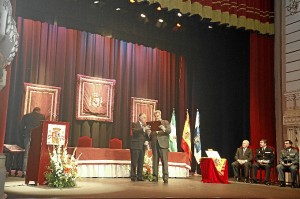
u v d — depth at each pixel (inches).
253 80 433.1
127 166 332.5
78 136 411.5
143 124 295.6
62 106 403.9
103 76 436.1
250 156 367.6
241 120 456.1
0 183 152.6
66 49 413.4
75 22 410.0
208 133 474.9
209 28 445.1
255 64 434.6
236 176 371.9
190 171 457.1
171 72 487.8
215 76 478.3
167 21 433.7
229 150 460.1
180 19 426.9
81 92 415.5
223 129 466.6
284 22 425.7
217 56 477.7
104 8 409.4
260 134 427.8
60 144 230.2
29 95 377.4
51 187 213.9
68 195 172.9
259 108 431.8
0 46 155.2
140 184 259.4
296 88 402.9
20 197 160.1
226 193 213.6
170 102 481.7
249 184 325.1
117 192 194.7
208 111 478.3
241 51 460.8
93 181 273.6
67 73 410.3
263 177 414.3
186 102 490.9
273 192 240.8
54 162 216.4
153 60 474.0
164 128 283.3
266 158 355.3
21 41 380.2
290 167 332.5
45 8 383.9
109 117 432.8
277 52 434.0
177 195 188.2
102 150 319.9
